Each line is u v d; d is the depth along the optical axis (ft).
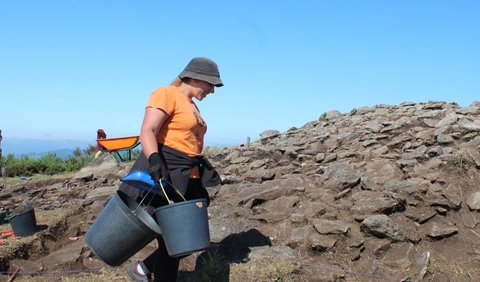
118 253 11.35
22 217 17.57
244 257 14.85
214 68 12.34
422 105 36.58
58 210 22.24
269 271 13.78
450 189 17.88
